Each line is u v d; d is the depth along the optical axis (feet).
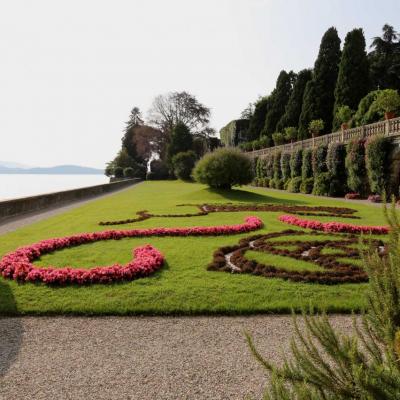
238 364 11.60
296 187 91.35
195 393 10.05
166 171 218.38
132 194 92.94
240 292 18.03
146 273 20.51
